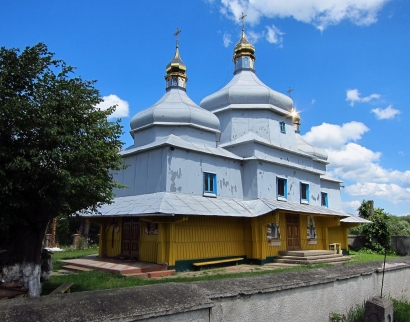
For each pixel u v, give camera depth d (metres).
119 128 8.24
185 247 16.42
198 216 16.86
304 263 18.70
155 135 20.28
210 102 25.11
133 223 18.12
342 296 7.17
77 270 15.83
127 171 19.25
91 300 3.85
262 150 21.48
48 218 7.53
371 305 6.30
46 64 7.21
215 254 17.80
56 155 6.59
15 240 7.35
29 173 6.66
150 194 17.25
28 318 3.37
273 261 19.78
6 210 6.83
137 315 3.89
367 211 31.91
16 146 6.64
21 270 7.20
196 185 18.08
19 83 6.84
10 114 6.26
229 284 5.25
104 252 19.55
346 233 27.95
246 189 20.52
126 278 12.87
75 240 28.83
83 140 7.14
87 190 7.64
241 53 26.84
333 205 29.72
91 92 7.94
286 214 21.61
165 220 15.35
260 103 23.97
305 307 6.23
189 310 4.38
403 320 7.51
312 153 29.30
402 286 9.36
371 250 28.72
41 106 6.62
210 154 18.95
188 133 20.23
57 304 3.66
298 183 23.47
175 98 22.38
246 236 19.52
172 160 17.23
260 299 5.46
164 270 15.15
